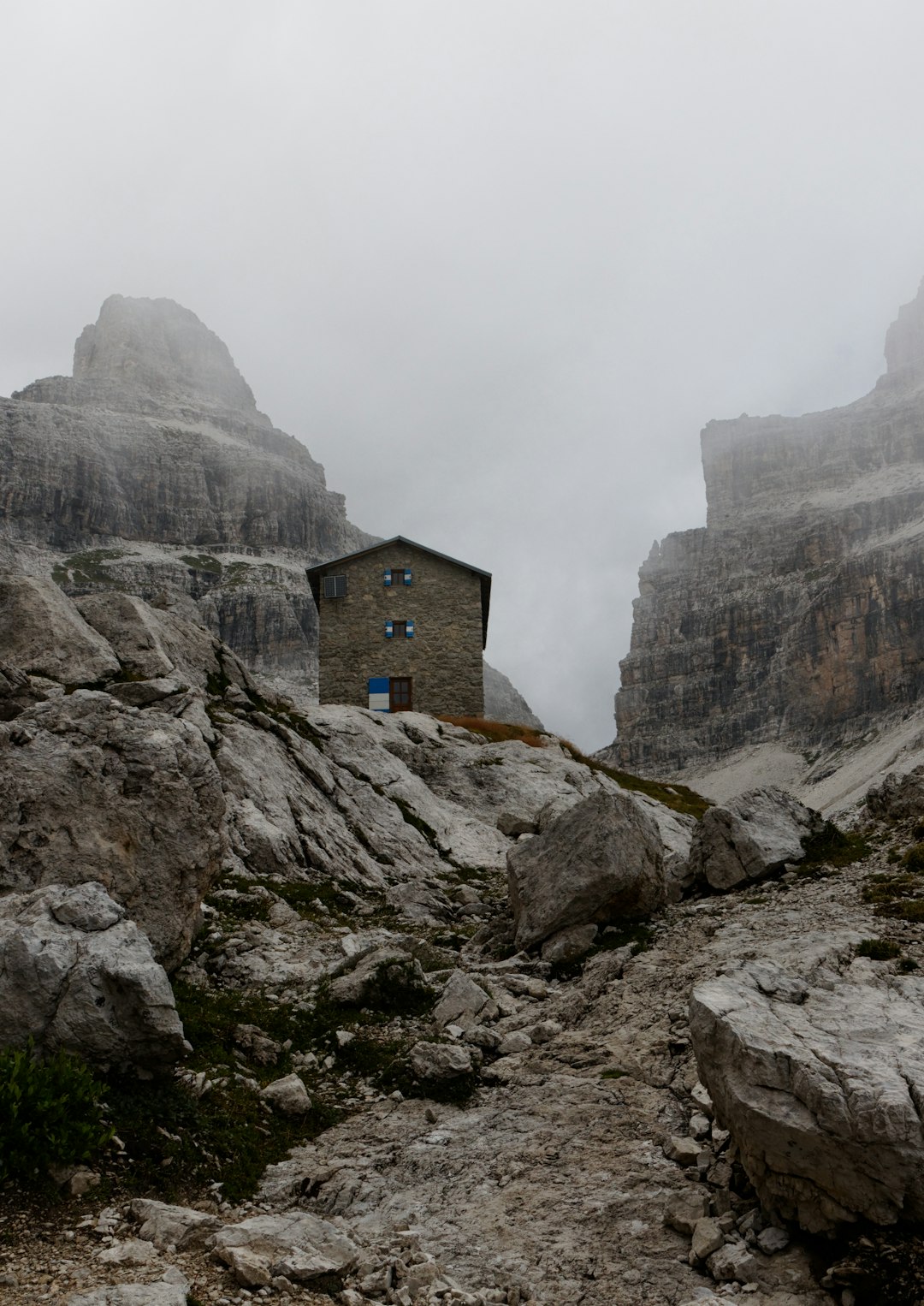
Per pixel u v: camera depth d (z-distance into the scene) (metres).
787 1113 7.80
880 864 18.44
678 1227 8.26
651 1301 7.32
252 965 15.27
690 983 13.44
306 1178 9.39
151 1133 9.25
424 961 16.59
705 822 19.97
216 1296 6.82
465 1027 13.32
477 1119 10.67
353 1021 13.52
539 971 15.81
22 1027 9.38
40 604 26.38
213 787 14.57
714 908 17.47
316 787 28.11
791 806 21.09
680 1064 11.34
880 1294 7.00
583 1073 11.62
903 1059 8.12
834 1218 7.57
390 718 40.41
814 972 12.05
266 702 32.00
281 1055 12.37
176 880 13.58
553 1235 8.27
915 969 12.06
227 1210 8.67
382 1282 7.34
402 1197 9.06
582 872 17.11
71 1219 7.74
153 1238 7.62
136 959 10.23
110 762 13.76
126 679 26.05
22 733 13.59
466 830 31.08
